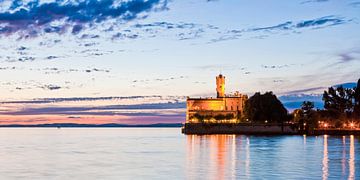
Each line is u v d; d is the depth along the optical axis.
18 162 119.00
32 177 90.25
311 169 98.38
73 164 113.31
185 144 196.00
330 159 120.81
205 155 137.00
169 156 134.62
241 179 84.50
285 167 102.38
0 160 124.94
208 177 87.69
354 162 112.56
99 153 149.75
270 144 189.25
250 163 111.62
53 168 104.69
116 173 94.75
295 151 149.38
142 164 111.81
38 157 134.38
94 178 88.25
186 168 102.25
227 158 126.00
